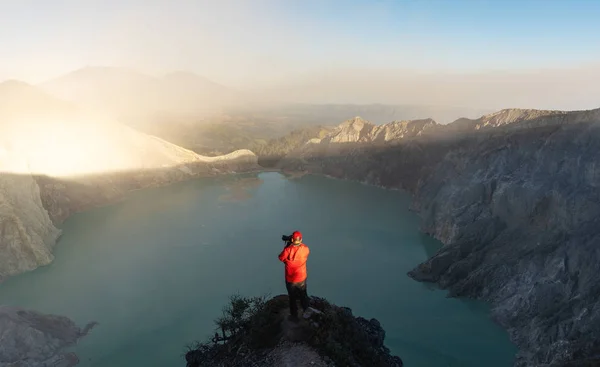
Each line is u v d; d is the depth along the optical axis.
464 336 40.12
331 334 11.89
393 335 40.28
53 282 53.31
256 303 13.88
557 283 40.31
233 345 13.22
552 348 33.19
